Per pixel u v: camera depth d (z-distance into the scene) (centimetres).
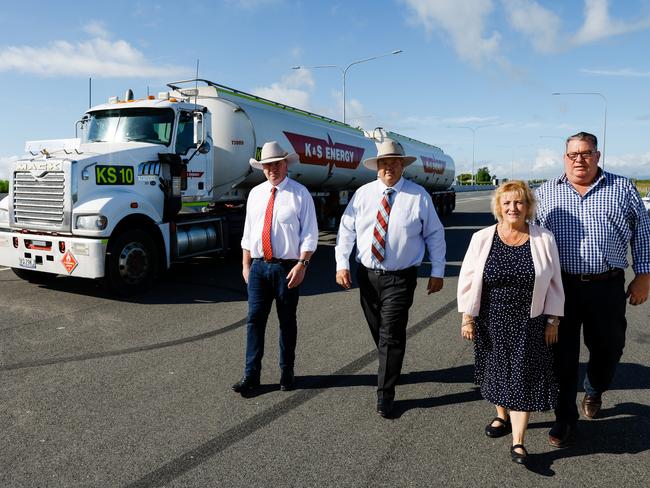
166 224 799
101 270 690
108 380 427
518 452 307
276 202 404
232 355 491
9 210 754
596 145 330
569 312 335
